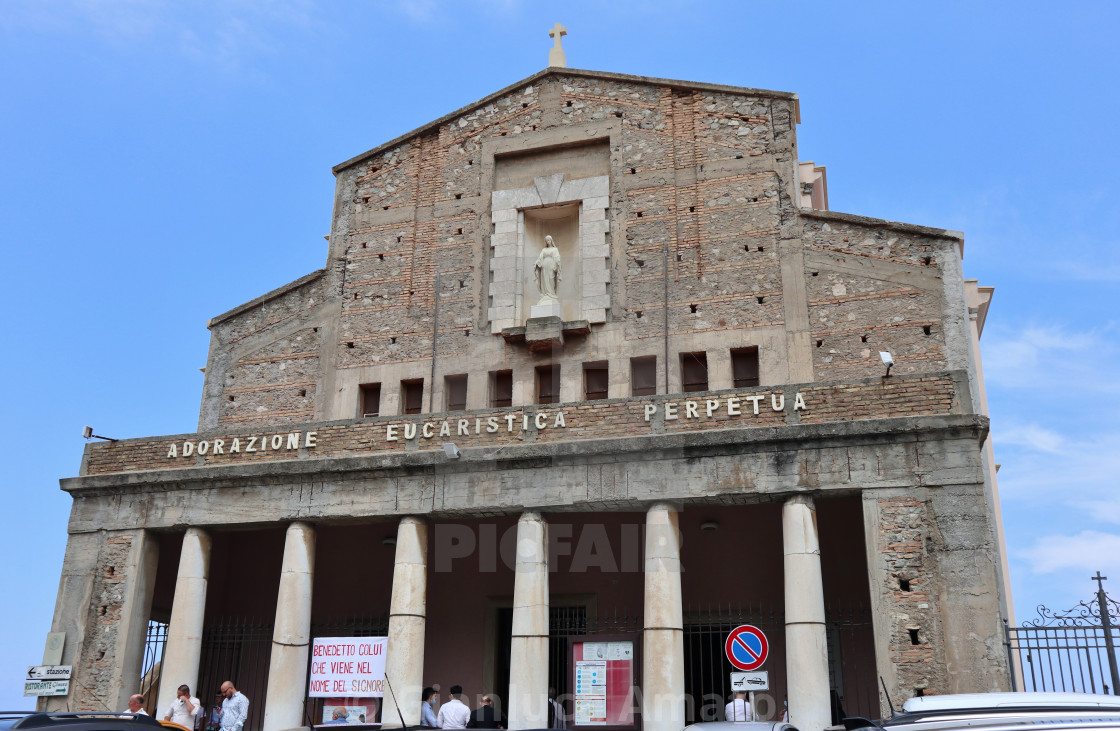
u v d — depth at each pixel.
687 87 26.59
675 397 20.22
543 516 20.22
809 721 17.25
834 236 24.47
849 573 22.16
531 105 27.84
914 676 17.25
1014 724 7.80
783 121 25.69
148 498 22.78
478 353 26.09
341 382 26.95
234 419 27.58
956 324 22.94
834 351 23.64
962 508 17.81
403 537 20.66
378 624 25.12
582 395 25.08
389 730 12.27
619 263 25.72
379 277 27.67
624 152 26.62
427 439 21.42
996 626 17.02
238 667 25.44
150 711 24.39
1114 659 15.88
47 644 22.19
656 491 19.42
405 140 28.78
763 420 19.53
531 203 26.86
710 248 25.23
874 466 18.47
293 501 21.64
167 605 25.03
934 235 23.64
